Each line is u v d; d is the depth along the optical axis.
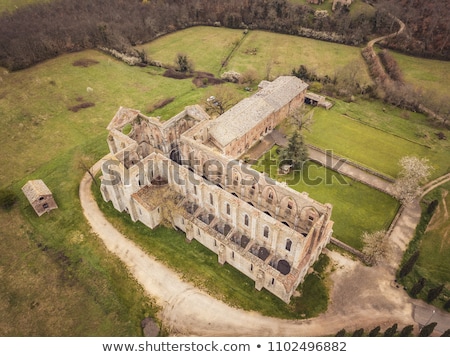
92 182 79.88
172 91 112.31
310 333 54.56
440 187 78.69
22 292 60.22
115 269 62.91
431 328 51.84
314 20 145.75
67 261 64.50
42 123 98.38
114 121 72.44
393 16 137.12
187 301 58.38
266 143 91.69
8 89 111.94
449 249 66.31
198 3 153.12
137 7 151.88
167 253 65.38
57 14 143.50
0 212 73.31
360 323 55.78
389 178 79.94
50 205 72.94
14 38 125.12
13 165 85.25
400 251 65.88
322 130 96.06
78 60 128.75
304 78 114.44
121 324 55.81
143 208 65.94
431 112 101.88
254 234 59.94
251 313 56.88
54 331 55.12
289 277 55.75
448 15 129.75
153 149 80.25
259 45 140.00
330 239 66.81
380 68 120.25
